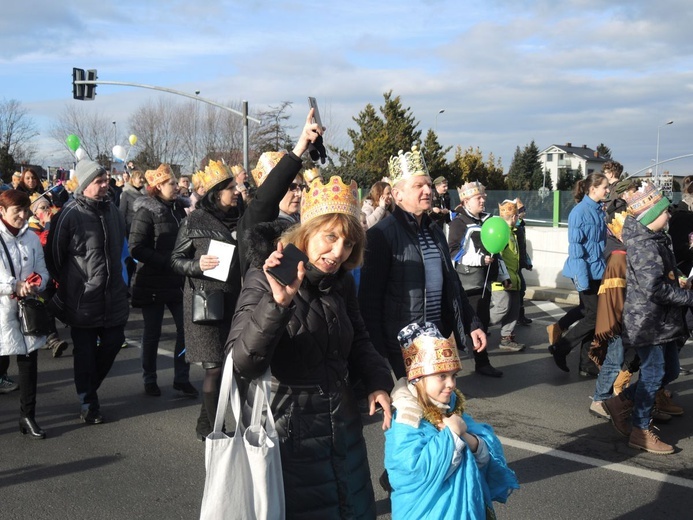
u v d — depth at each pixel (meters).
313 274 2.51
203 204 5.16
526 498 4.35
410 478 2.77
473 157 43.62
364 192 23.64
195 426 5.68
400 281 3.99
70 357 8.08
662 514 4.15
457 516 2.75
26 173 10.73
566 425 5.75
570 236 7.14
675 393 6.72
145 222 6.32
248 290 2.52
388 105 44.28
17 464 4.87
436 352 2.87
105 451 5.12
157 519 4.06
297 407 2.47
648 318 4.98
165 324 10.02
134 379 7.11
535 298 12.90
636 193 5.09
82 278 5.63
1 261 5.15
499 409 6.18
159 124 52.88
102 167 5.78
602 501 4.32
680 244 7.78
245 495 2.33
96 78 23.16
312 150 2.91
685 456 5.08
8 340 5.18
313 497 2.46
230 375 2.38
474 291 7.15
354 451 2.63
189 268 4.91
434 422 2.87
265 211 2.87
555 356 7.30
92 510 4.16
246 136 22.95
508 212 8.09
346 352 2.63
